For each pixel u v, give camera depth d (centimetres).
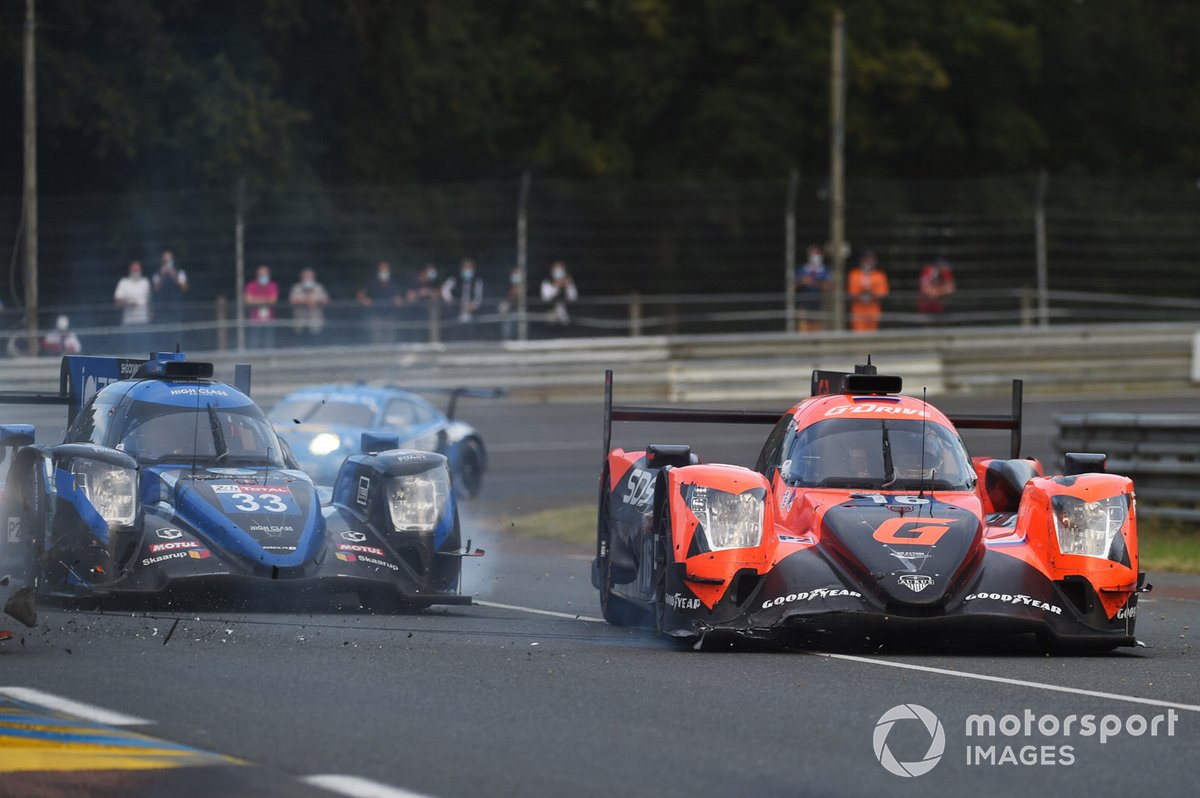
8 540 3012
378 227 12038
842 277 10225
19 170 11131
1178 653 2666
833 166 10381
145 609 2855
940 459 2883
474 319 9638
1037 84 16025
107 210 11006
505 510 5975
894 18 14962
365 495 3070
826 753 1788
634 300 9831
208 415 3203
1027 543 2644
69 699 1992
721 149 14125
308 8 12450
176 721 1881
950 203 14050
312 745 1773
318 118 12719
